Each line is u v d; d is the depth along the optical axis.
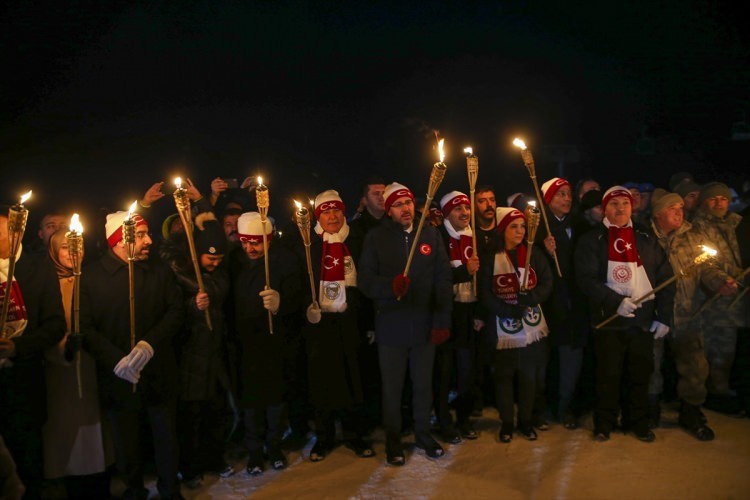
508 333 4.96
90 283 3.90
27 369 3.65
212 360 4.33
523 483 4.30
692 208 6.39
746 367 5.53
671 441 4.96
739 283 5.24
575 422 5.27
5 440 3.61
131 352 3.79
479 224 5.34
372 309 5.08
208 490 4.34
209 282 4.32
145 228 3.99
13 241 3.32
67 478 4.05
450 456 4.78
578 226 5.44
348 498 4.16
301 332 4.82
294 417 5.21
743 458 4.62
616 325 4.87
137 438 4.00
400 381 4.71
